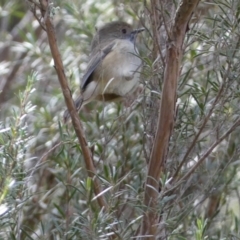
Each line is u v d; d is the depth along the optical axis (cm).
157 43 795
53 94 1323
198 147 912
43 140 1214
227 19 796
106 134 945
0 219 716
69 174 892
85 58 1309
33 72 977
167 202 816
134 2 1156
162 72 834
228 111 813
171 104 771
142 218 777
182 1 740
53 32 796
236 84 814
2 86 1462
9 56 1537
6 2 1438
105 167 848
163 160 782
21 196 757
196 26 923
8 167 735
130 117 1033
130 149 1022
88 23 1282
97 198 812
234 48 792
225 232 923
